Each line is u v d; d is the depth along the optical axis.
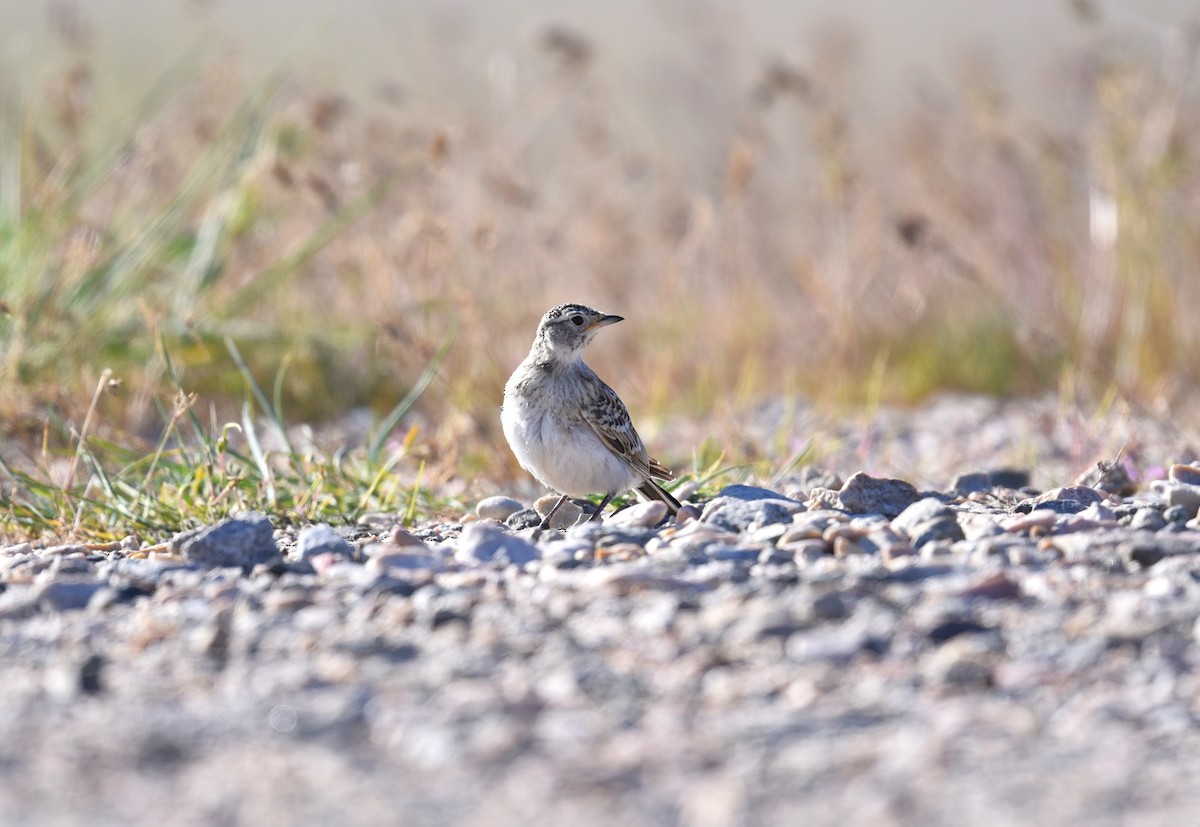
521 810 5.16
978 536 8.82
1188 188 17.42
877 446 15.05
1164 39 17.84
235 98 17.06
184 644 6.96
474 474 12.82
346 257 16.02
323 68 17.94
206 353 14.07
